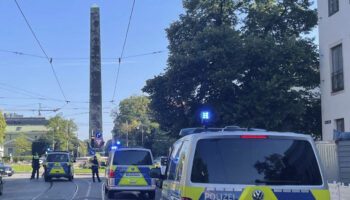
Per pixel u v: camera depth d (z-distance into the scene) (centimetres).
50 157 3894
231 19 3716
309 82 3244
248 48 3100
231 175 694
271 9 3619
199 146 715
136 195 2478
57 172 3834
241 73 3189
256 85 3056
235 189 684
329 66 2638
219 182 690
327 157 1889
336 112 2555
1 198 2342
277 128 3188
